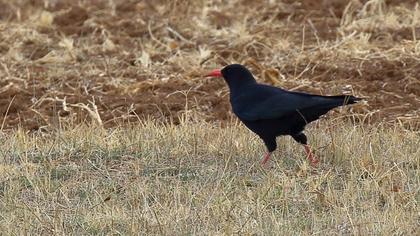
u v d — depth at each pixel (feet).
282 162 42.34
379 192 38.14
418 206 36.55
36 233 35.42
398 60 56.29
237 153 43.32
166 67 58.44
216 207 36.63
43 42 62.64
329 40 61.36
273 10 66.69
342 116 49.11
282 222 35.40
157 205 37.14
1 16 68.44
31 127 49.88
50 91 55.01
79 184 40.45
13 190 39.34
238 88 42.96
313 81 55.21
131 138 45.32
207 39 62.49
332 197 37.52
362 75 55.26
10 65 59.47
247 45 60.44
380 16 63.57
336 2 66.90
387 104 51.31
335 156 42.32
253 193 38.32
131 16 66.90
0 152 44.24
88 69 58.65
